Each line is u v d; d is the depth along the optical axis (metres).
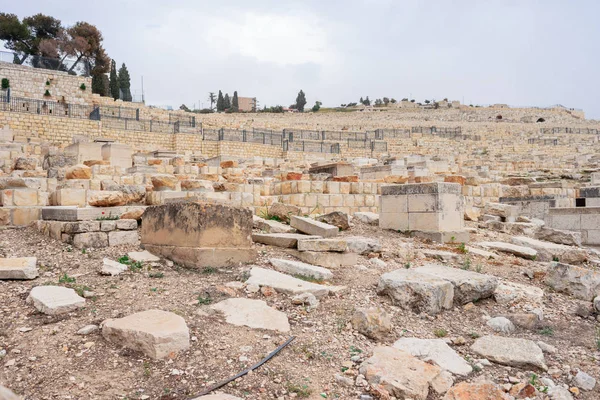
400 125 55.59
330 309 5.49
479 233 11.23
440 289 5.68
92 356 4.01
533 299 6.48
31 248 7.33
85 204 9.66
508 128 57.97
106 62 54.78
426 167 24.48
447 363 4.45
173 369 3.86
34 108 31.97
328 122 60.19
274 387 3.80
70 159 17.06
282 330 4.75
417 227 9.90
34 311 4.88
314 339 4.70
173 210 6.96
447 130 49.44
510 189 15.92
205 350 4.20
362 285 6.43
